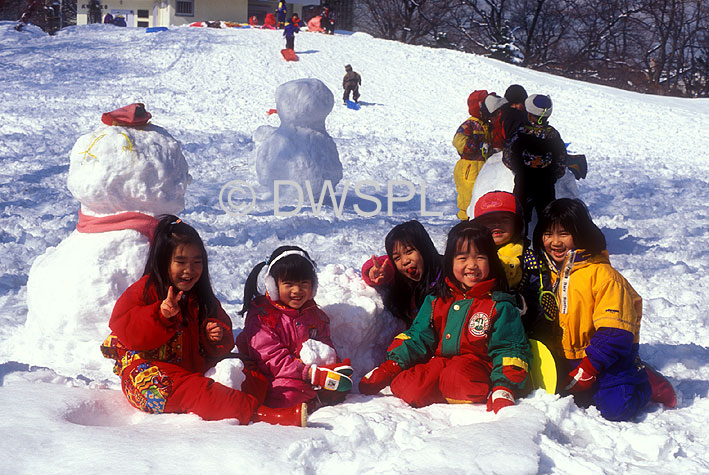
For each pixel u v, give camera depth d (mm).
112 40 32750
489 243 3879
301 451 2902
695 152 19344
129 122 4383
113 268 4281
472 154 8070
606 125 23188
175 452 2875
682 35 56750
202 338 3818
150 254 3693
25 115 17656
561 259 3986
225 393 3467
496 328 3795
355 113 22328
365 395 3955
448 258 3916
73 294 4238
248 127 18266
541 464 2947
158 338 3561
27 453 2854
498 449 2896
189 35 34156
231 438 3008
